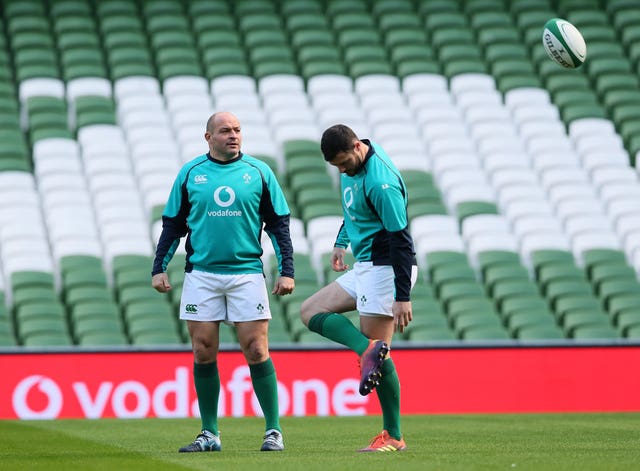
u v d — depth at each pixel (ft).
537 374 128.16
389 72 211.20
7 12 216.54
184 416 121.60
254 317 73.46
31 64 204.54
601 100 211.61
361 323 71.72
